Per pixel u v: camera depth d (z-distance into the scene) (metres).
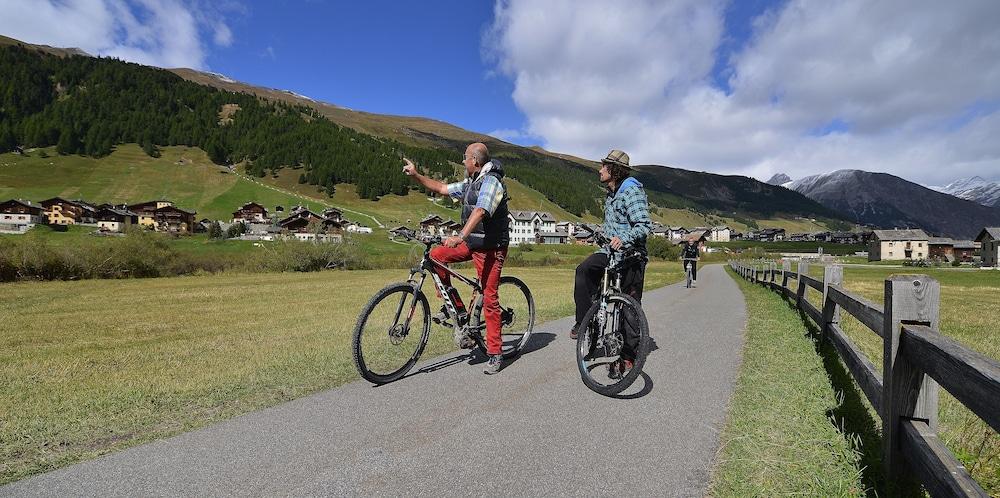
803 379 4.42
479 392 4.09
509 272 37.56
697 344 6.15
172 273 35.19
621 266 4.59
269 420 3.47
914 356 2.34
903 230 115.44
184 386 4.37
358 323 4.29
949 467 1.92
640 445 3.01
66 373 5.14
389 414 3.57
